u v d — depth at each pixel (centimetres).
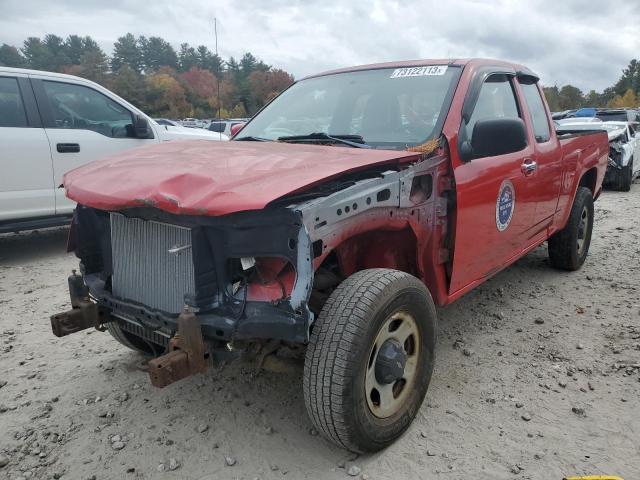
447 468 264
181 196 236
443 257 329
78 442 288
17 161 610
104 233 300
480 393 331
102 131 693
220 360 257
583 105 9850
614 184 1245
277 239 237
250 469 266
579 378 349
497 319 446
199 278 250
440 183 316
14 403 325
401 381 285
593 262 613
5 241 754
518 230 415
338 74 425
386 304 254
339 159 278
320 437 290
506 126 306
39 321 456
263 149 313
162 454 278
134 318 287
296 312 232
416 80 373
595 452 275
